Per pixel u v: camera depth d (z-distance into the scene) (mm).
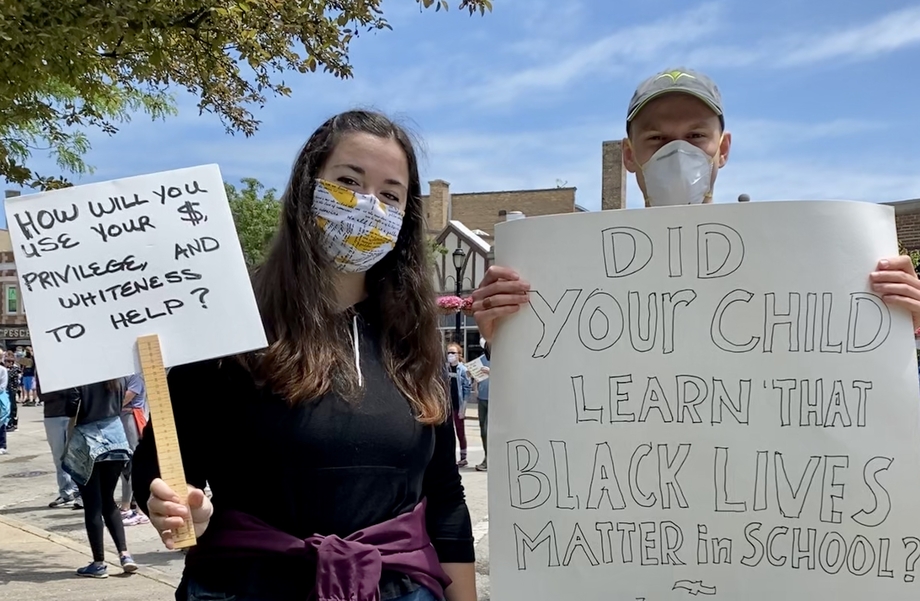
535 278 1940
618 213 1897
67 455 4871
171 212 1566
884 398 1757
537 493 1908
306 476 1547
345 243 1756
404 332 1831
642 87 2135
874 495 1747
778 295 1809
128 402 6270
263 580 1499
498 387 1953
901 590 1732
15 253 1482
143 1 4070
